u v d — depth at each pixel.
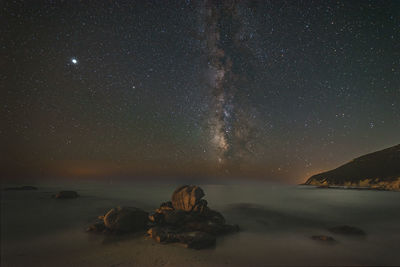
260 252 5.80
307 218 11.45
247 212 13.06
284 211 13.53
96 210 12.52
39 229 8.26
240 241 6.82
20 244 6.47
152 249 5.88
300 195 22.91
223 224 8.03
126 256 5.42
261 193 25.50
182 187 9.49
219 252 5.75
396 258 5.43
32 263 5.08
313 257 5.47
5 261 5.21
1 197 17.03
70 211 12.09
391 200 18.73
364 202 17.55
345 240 7.15
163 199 18.00
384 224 10.10
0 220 9.80
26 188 24.23
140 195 20.83
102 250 5.87
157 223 8.30
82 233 7.54
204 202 8.87
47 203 14.55
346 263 5.07
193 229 7.55
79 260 5.20
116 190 25.83
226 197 21.03
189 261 5.12
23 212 11.67
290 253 5.75
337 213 12.91
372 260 5.28
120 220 7.44
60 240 6.77
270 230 8.66
